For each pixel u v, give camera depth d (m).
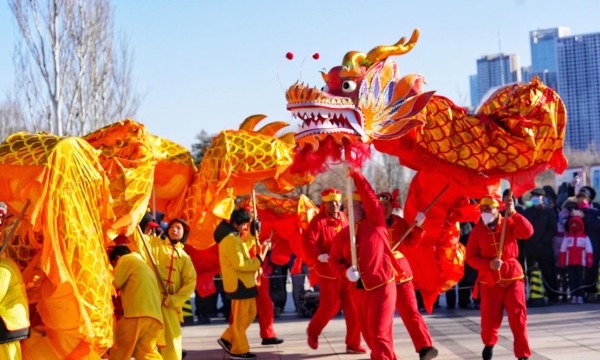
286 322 14.62
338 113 7.81
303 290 15.38
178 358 8.30
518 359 9.22
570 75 130.00
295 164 7.97
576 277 15.55
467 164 8.95
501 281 9.33
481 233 9.55
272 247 12.47
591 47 127.75
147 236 8.38
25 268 6.77
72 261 6.51
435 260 9.97
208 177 10.14
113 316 7.16
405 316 9.23
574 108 129.50
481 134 8.91
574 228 15.55
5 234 6.77
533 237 15.31
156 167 10.16
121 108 27.31
